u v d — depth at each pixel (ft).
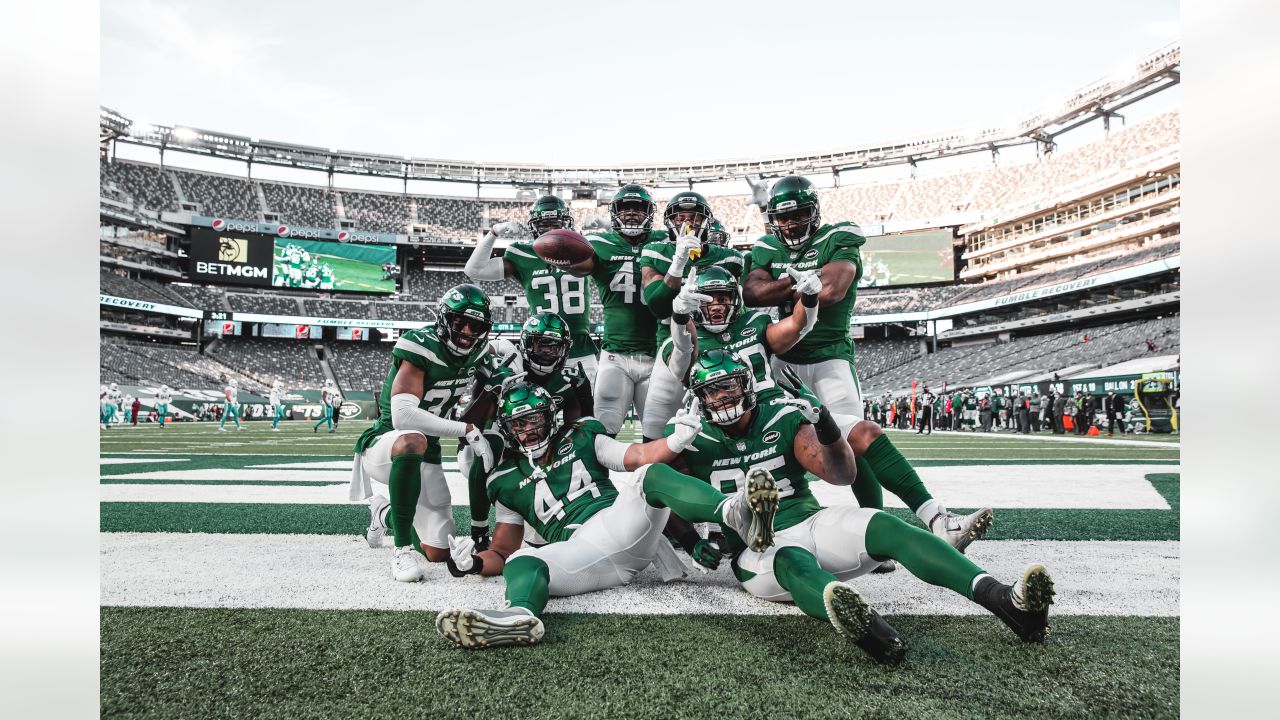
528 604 6.92
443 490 10.34
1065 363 93.45
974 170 135.74
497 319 131.34
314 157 142.61
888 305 127.95
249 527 12.94
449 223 145.18
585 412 10.86
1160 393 58.34
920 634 6.90
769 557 7.54
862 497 10.15
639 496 8.11
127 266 117.39
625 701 5.37
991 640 6.72
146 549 10.99
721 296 10.23
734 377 8.15
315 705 5.34
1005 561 10.00
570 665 6.09
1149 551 10.64
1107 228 109.91
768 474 6.44
